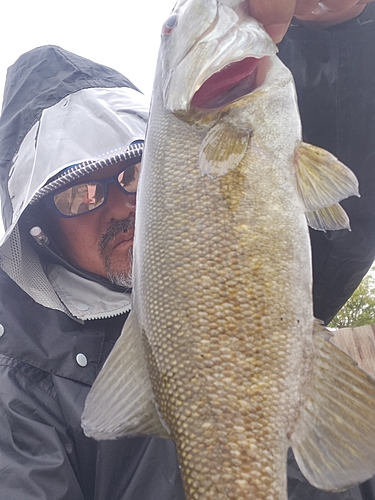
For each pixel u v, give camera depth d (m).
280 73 0.31
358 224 0.45
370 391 0.25
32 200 0.50
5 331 0.46
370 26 0.39
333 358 0.26
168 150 0.30
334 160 0.29
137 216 0.30
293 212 0.28
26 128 0.53
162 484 0.40
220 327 0.25
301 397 0.25
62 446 0.40
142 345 0.27
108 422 0.27
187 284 0.26
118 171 0.53
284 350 0.25
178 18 0.33
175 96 0.31
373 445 0.25
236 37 0.30
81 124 0.52
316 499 0.41
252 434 0.24
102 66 0.58
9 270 0.48
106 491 0.41
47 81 0.55
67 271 0.54
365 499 0.46
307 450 0.25
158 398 0.26
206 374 0.25
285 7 0.31
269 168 0.29
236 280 0.26
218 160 0.28
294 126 0.30
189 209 0.28
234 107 0.30
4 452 0.39
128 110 0.54
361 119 0.41
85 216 0.53
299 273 0.27
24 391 0.43
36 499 0.36
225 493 0.23
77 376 0.44
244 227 0.27
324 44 0.40
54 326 0.47
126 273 0.52
